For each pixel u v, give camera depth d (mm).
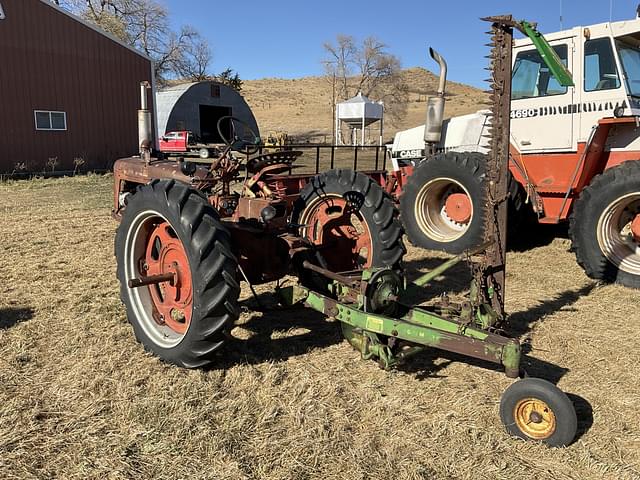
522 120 6434
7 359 3479
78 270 5641
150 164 5367
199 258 3129
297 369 3439
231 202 4055
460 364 3559
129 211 3635
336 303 3344
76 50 18141
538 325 4258
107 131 19250
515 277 5621
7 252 6398
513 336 4031
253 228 3748
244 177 4227
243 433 2725
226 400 3031
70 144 18266
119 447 2580
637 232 5238
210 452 2557
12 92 16703
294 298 3607
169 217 3295
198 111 26219
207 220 3197
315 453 2568
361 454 2566
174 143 22594
